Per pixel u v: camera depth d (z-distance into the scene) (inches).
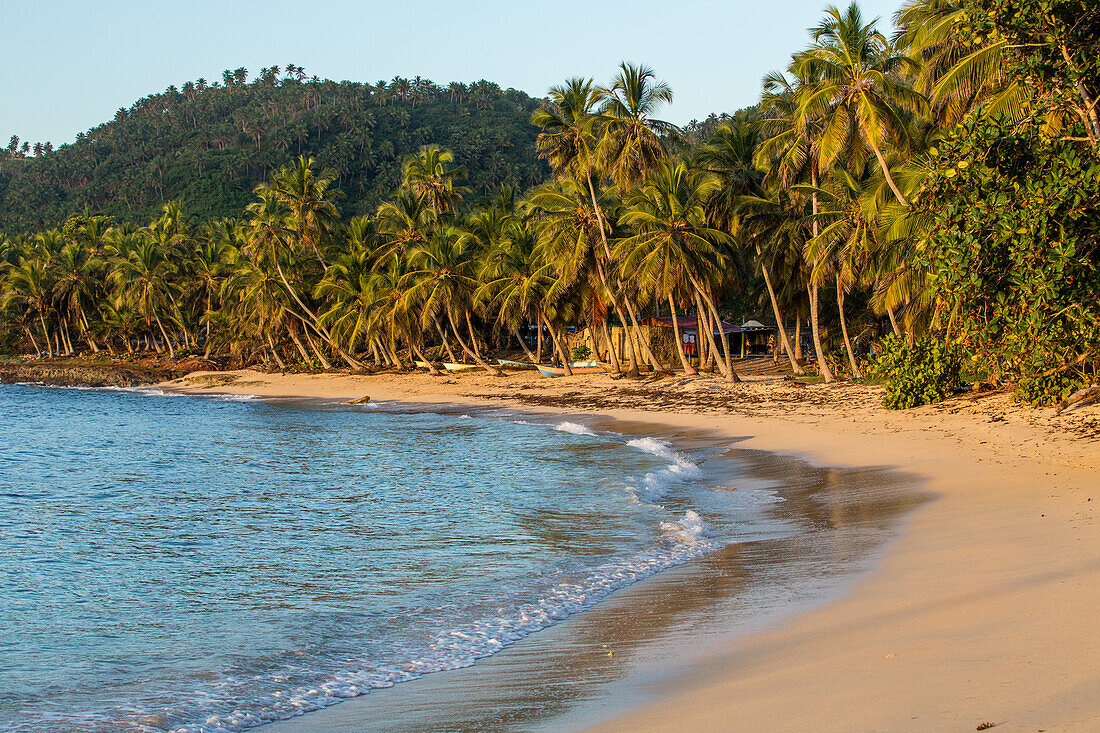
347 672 308.0
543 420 1439.5
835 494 621.6
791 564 417.7
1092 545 374.9
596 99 1670.8
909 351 1107.3
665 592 386.9
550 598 393.7
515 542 532.4
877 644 271.0
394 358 2583.7
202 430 1496.1
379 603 406.0
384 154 6683.1
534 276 1908.2
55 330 3786.9
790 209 1558.8
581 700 253.9
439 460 996.6
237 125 7682.1
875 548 433.1
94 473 973.8
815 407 1238.9
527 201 2081.7
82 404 2202.3
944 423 941.2
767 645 290.0
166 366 3257.9
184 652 345.1
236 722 263.4
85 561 533.0
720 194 1649.9
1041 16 507.5
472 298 2178.9
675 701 241.6
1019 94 800.9
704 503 626.2
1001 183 481.7
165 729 259.9
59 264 3698.3
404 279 2199.8
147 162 7372.1
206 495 797.2
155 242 3464.6
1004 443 765.9
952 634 269.7
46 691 302.8
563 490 727.7
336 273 2544.3
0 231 6289.4
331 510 693.3
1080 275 468.4
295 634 361.7
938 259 509.4
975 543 412.8
